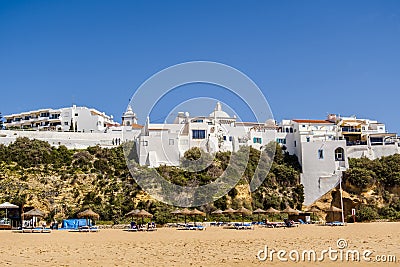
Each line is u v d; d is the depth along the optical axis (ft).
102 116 394.32
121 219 206.39
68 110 379.76
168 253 96.02
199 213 195.11
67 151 266.98
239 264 79.15
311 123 313.73
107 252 98.94
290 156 293.02
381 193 259.19
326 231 155.94
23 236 144.25
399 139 318.65
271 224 187.83
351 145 298.15
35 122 390.83
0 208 192.95
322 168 272.72
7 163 243.40
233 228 176.04
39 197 214.69
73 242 123.03
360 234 140.87
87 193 224.74
